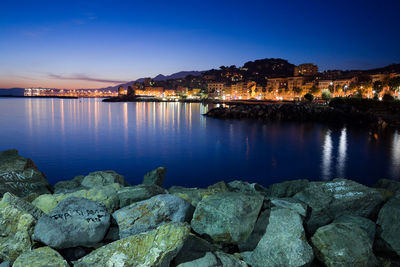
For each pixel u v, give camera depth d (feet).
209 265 12.49
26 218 13.85
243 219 14.57
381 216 16.53
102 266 11.63
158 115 368.89
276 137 188.44
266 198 17.92
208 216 14.97
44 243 12.69
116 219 14.96
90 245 13.41
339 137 190.39
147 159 111.96
